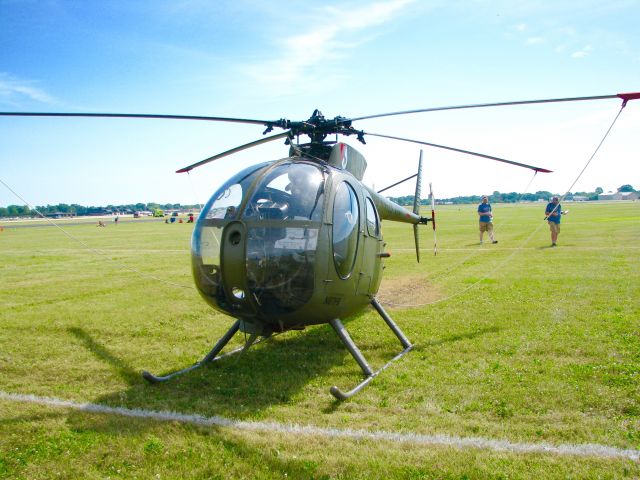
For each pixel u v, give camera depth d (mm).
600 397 4824
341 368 5969
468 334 7293
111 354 6762
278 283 4953
